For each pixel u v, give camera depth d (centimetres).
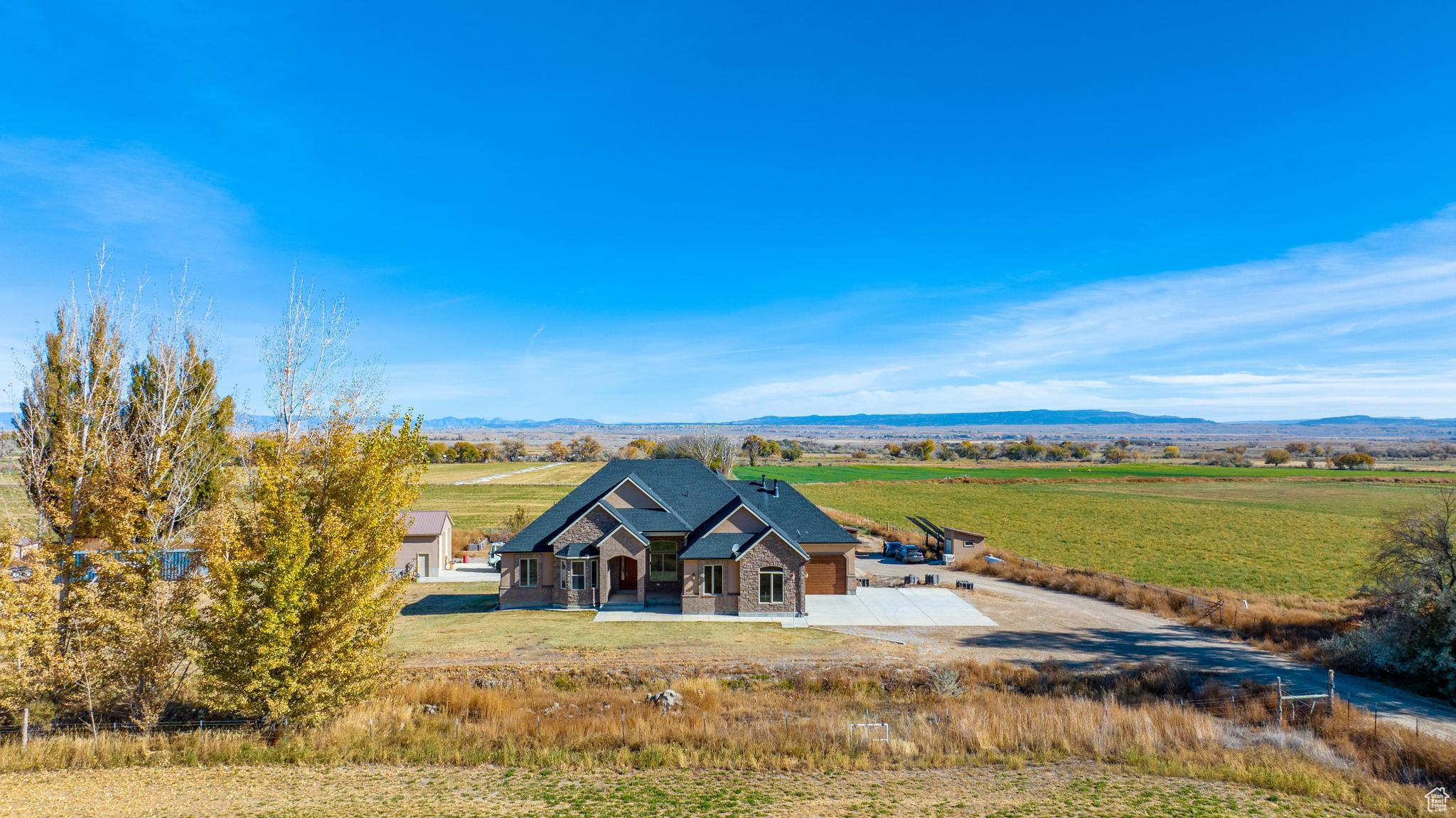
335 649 2231
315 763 2142
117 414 2709
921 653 3344
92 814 1752
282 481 2206
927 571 5603
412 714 2580
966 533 5884
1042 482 14088
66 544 2292
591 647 3397
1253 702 2725
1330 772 2114
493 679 3039
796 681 3066
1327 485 13575
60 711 2338
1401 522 3431
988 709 2648
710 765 2170
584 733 2408
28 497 2569
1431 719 2617
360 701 2414
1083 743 2355
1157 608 4212
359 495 2247
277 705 2186
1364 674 3091
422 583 5022
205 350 3238
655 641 3497
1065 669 3130
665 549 4384
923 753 2278
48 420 2509
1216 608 3997
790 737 2370
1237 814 1827
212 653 2241
